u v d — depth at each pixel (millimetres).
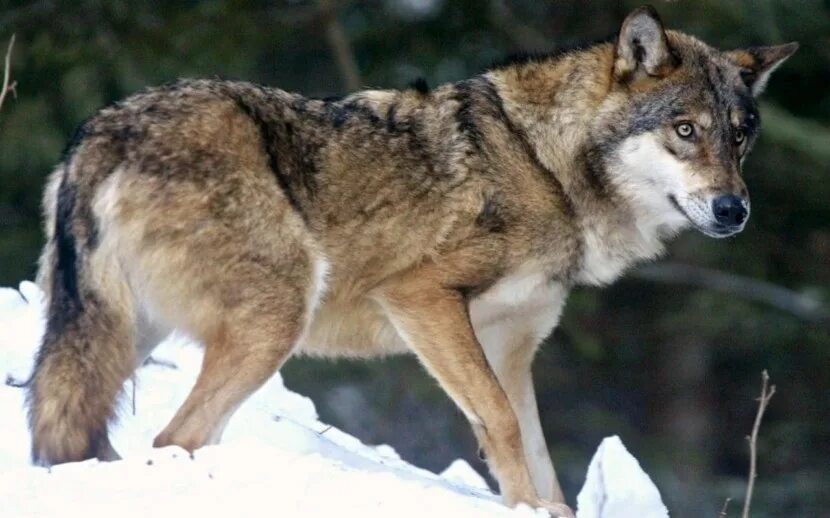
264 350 15086
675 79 17312
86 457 14391
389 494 13164
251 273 15086
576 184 17109
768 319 41875
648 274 41969
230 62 40188
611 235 17516
